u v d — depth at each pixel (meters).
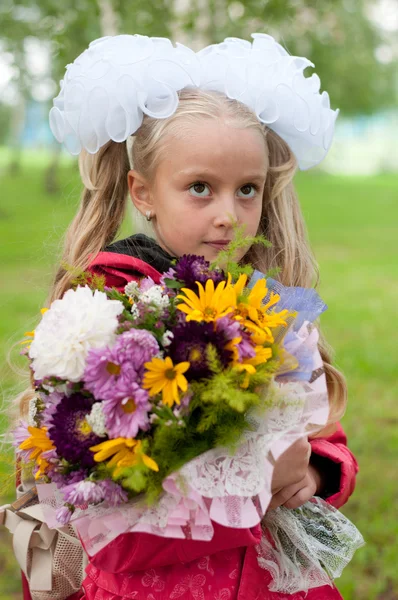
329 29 11.02
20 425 1.57
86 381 1.30
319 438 1.87
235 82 1.72
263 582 1.58
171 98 1.66
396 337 7.07
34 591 1.78
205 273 1.46
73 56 5.42
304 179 29.81
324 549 1.65
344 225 16.44
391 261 11.92
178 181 1.67
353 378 5.81
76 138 1.82
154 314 1.38
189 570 1.54
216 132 1.65
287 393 1.38
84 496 1.29
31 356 1.39
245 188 1.71
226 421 1.36
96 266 1.71
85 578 1.74
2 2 6.32
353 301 8.80
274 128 1.89
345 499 1.84
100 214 1.90
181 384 1.27
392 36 21.94
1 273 9.59
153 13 5.40
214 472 1.34
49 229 2.52
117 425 1.28
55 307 1.40
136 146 1.79
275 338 1.46
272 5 5.50
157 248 1.78
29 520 1.78
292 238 1.99
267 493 1.32
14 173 24.22
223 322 1.33
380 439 4.67
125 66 1.68
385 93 26.80
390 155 44.09
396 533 3.57
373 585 3.24
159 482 1.33
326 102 1.92
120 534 1.47
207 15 5.60
